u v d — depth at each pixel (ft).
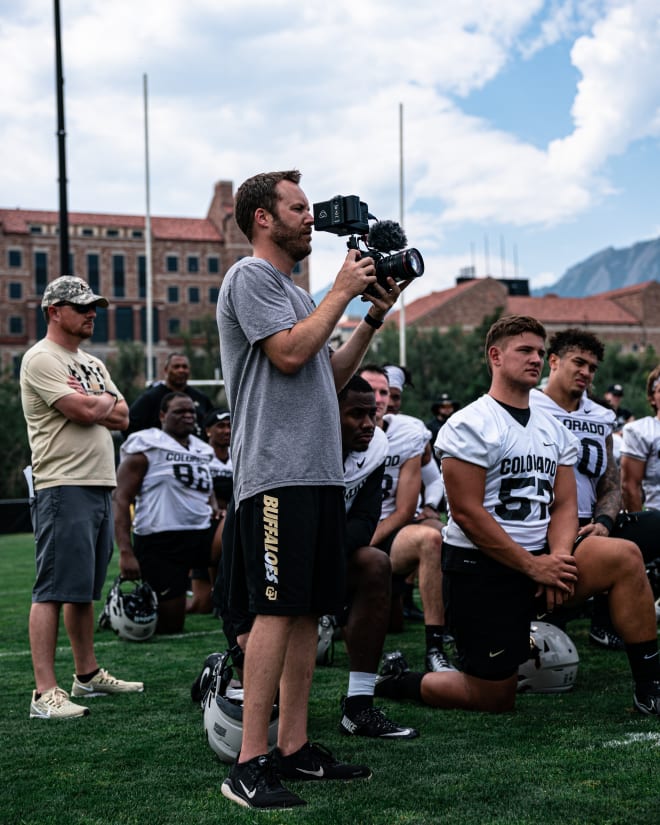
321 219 9.39
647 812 7.86
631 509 18.03
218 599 11.45
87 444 12.93
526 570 11.25
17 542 52.06
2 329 181.98
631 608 11.23
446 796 8.41
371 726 10.68
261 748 8.67
